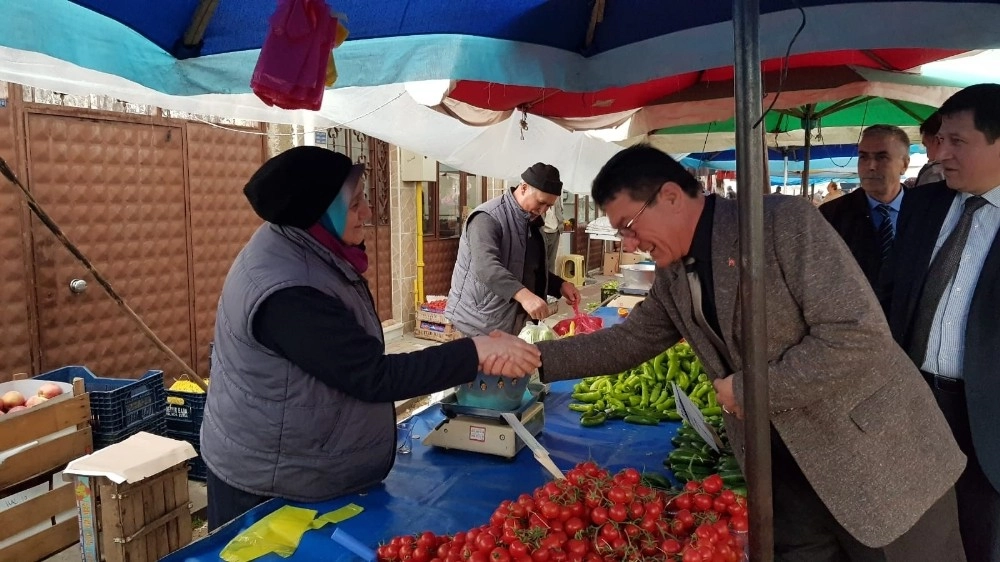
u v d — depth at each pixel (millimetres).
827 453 1527
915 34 1852
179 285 5535
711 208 1543
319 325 1717
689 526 1627
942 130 1986
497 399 2373
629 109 4152
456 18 2158
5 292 4371
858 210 3291
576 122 4176
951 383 2021
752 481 1199
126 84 2678
